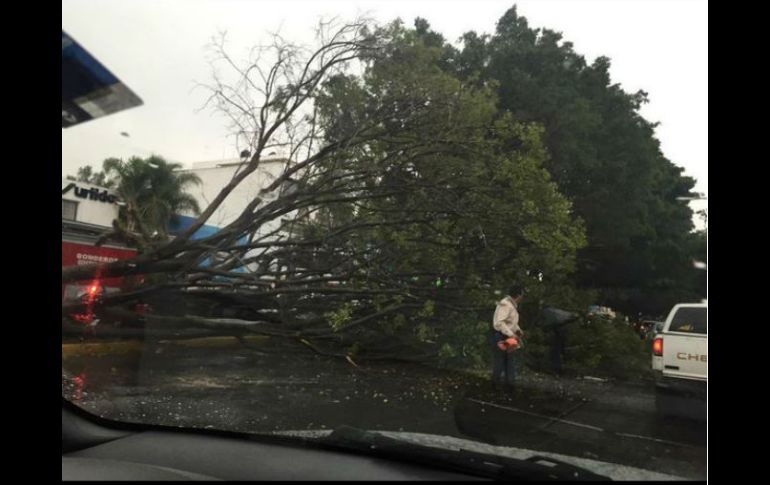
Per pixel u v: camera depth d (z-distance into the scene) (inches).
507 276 236.7
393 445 124.2
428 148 271.7
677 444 134.5
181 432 145.5
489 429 156.8
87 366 246.7
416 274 266.2
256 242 293.0
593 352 183.8
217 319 286.2
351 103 287.0
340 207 285.7
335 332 266.7
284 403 202.2
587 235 212.4
